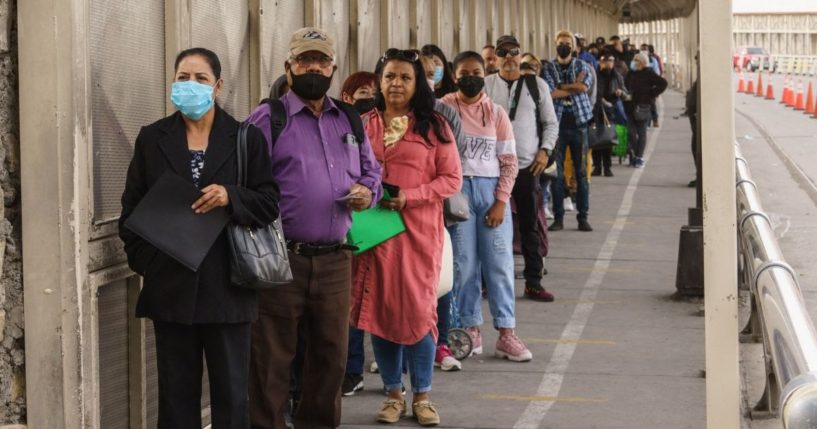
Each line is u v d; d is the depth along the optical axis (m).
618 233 19.14
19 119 6.58
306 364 8.11
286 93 8.32
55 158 6.52
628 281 15.15
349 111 7.98
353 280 8.84
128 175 6.82
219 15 9.28
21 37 6.52
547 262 16.55
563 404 9.67
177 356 6.89
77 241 6.66
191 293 6.68
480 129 10.89
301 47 7.62
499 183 10.98
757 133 40.12
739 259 13.68
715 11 6.67
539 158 13.48
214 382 6.95
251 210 6.77
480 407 9.59
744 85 79.62
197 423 7.00
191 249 6.55
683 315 13.14
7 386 6.67
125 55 7.54
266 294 7.73
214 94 6.79
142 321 7.64
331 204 7.75
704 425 9.06
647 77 29.58
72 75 6.58
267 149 7.02
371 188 7.94
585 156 19.00
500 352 11.23
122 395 7.58
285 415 8.91
